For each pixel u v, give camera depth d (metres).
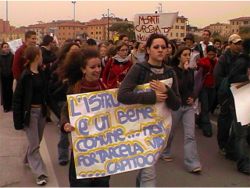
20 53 7.50
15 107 5.39
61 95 5.62
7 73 10.90
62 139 6.24
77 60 3.88
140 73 4.09
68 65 3.90
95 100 3.95
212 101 8.45
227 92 6.50
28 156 5.60
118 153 3.98
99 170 3.92
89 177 3.90
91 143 3.92
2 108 11.66
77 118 3.89
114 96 4.01
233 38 6.60
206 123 8.34
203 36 10.34
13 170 6.04
